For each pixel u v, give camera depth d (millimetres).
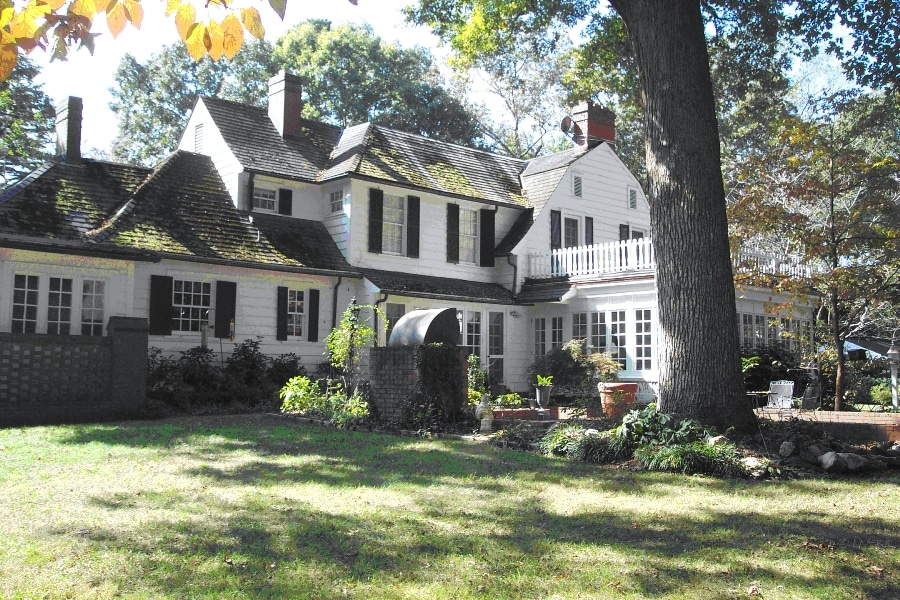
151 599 4375
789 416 13922
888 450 9938
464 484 8031
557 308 24219
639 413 10289
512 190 27172
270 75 45312
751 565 5176
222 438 11648
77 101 20016
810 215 19000
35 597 4379
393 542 5629
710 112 11578
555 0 19219
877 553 5473
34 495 7207
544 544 5641
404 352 13633
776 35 19328
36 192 18078
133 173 21031
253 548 5398
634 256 21984
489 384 21453
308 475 8461
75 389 14430
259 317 20062
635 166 42688
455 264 24672
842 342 18297
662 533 6043
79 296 15734
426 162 25234
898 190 17438
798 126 16938
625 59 20938
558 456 10375
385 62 43875
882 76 18453
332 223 22719
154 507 6711
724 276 11234
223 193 21688
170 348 18391
